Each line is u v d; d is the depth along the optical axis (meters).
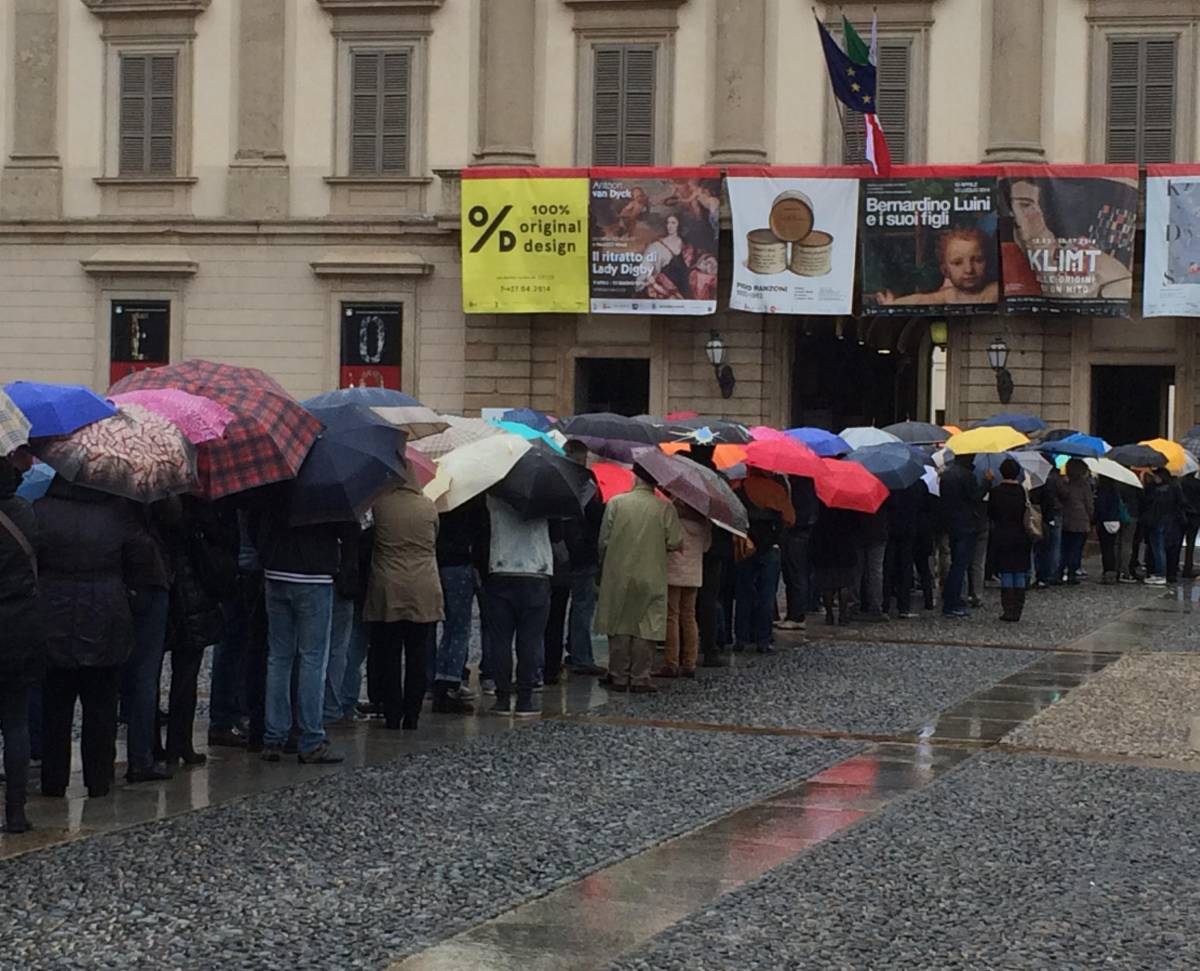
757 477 19.50
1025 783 12.06
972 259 35.12
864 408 41.38
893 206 35.28
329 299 38.22
